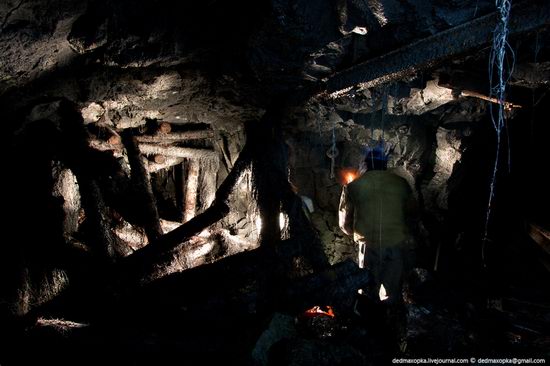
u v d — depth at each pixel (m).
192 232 4.64
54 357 3.25
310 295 3.73
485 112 5.69
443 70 3.90
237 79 4.46
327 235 8.27
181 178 8.79
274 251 4.22
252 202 5.61
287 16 2.82
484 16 2.65
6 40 2.97
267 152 5.20
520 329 3.22
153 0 2.96
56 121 5.11
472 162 7.00
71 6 2.85
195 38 3.51
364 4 2.70
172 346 3.10
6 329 3.81
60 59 3.67
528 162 6.27
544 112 5.54
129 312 3.72
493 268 5.84
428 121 6.58
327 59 3.61
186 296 3.80
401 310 3.38
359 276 3.87
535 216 5.86
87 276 4.23
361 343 3.15
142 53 3.62
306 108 5.58
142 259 4.33
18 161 4.96
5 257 4.48
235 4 2.98
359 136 7.09
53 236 5.02
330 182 8.20
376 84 3.79
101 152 6.26
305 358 2.65
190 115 6.45
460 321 3.32
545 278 5.02
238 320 3.46
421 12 2.69
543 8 2.41
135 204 6.20
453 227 7.36
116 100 5.11
